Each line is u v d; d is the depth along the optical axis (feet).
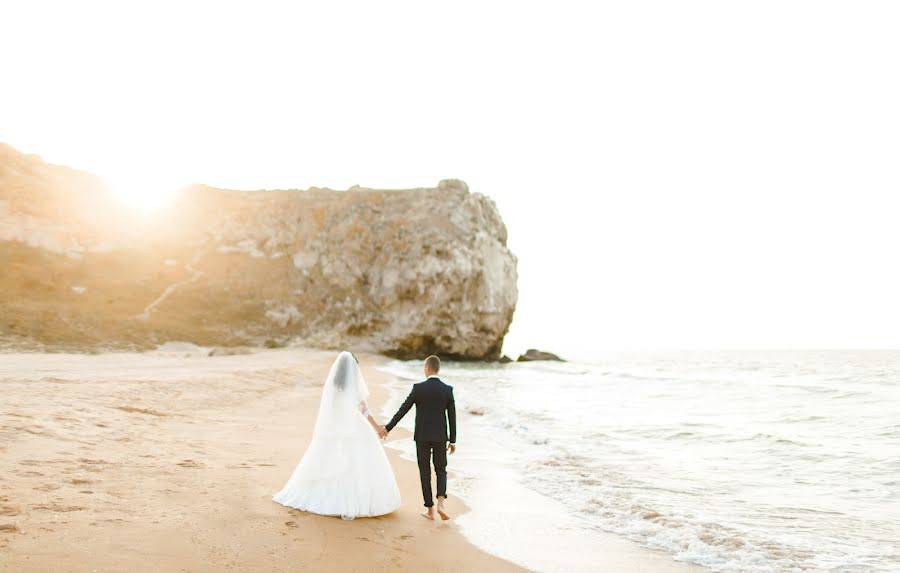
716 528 20.83
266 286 221.66
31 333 147.13
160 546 13.88
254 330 198.59
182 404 42.04
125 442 25.31
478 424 48.19
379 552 16.05
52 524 14.24
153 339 167.73
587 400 70.95
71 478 18.39
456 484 26.89
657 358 326.24
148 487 18.63
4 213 200.95
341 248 231.91
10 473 18.01
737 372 143.33
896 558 18.02
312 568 14.14
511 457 34.22
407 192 248.73
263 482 21.29
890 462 33.76
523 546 18.31
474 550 17.54
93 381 47.93
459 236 221.46
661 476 29.78
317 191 260.83
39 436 23.45
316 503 18.76
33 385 41.14
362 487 19.30
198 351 164.14
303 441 31.65
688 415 56.29
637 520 21.49
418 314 206.69
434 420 21.07
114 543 13.64
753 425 49.19
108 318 173.06
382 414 51.67
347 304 216.95
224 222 246.47
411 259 216.13
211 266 224.53
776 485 28.19
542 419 51.19
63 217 212.64
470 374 129.18
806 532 20.76
